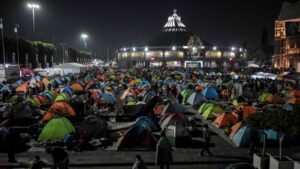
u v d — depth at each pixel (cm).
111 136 2033
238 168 1216
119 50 16438
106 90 3412
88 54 16200
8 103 2880
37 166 1240
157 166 1574
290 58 8625
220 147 1869
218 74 6144
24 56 7375
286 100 3116
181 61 14012
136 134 1817
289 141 1894
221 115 2338
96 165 1574
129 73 6444
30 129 2106
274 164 1378
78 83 4006
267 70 7662
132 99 3009
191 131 2164
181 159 1642
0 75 4578
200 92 3316
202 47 14088
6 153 1733
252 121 1372
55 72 6191
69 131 1931
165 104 2753
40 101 2884
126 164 1584
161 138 1438
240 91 3503
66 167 1293
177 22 18088
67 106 2433
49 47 8881
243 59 14912
